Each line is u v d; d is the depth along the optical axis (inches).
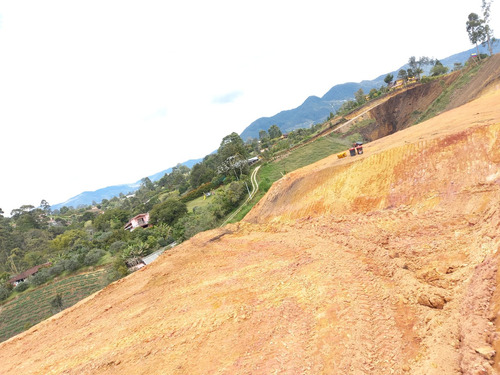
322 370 392.2
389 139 1318.9
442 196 727.1
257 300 623.8
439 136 860.0
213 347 517.3
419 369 327.0
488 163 693.9
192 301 713.0
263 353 463.2
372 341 412.2
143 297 858.1
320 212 1039.6
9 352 791.1
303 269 694.5
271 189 1529.3
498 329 293.3
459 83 2364.7
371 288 532.4
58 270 2294.5
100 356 593.3
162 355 537.6
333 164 1221.1
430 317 403.9
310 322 496.1
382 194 882.1
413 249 598.2
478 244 481.4
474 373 269.9
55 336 794.2
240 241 1127.0
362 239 741.3
